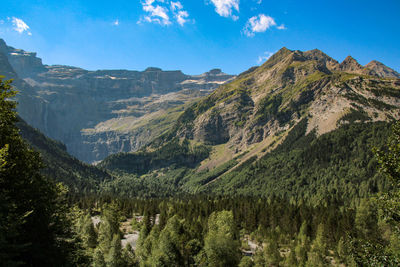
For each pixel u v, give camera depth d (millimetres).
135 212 175875
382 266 20031
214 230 97562
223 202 168250
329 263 79562
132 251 79375
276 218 135000
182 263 77000
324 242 93562
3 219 24469
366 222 85688
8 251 23969
